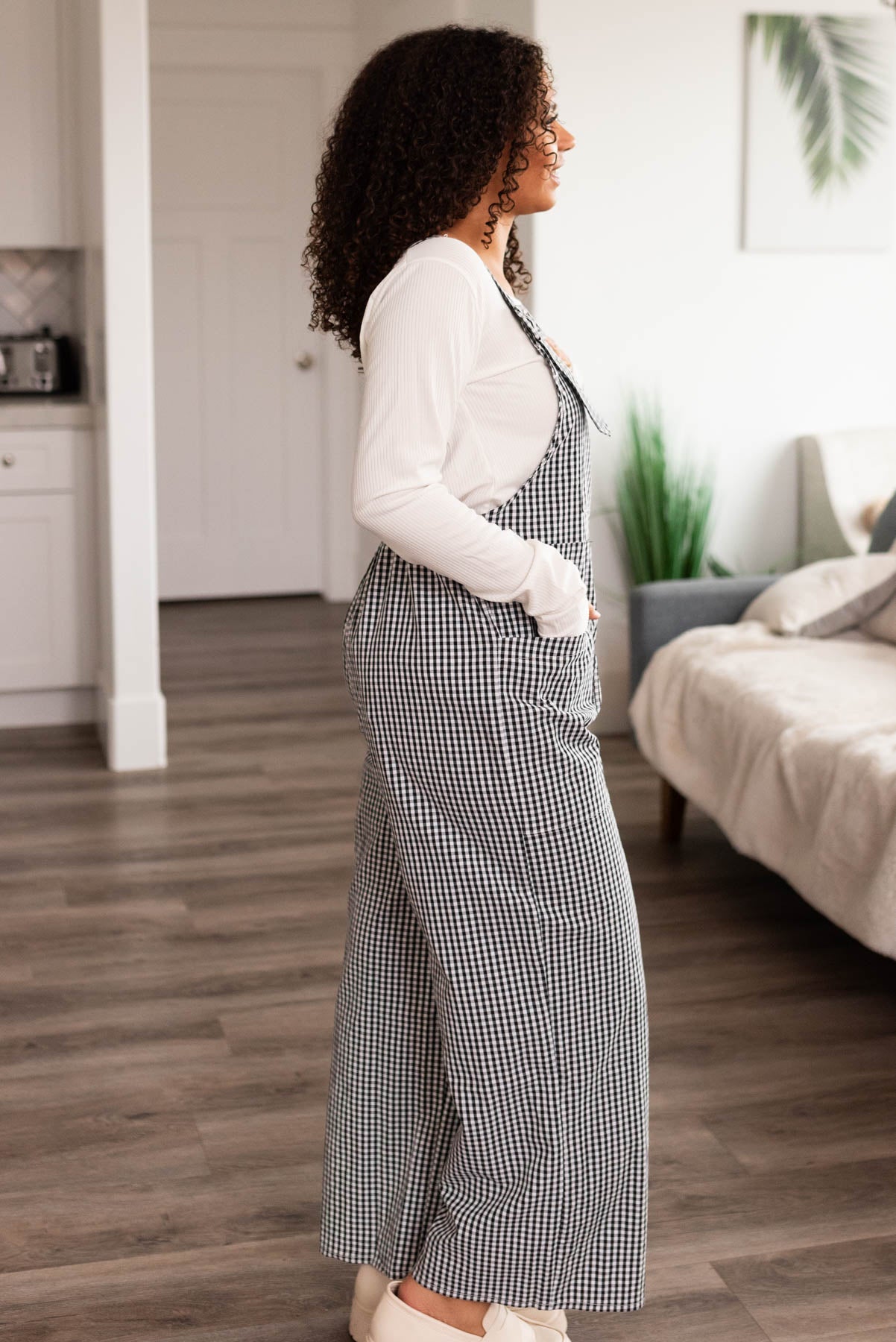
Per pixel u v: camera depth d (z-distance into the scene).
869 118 4.32
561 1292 1.55
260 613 6.21
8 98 4.21
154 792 3.83
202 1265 1.84
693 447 4.41
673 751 3.21
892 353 4.50
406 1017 1.60
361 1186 1.64
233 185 6.21
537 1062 1.46
